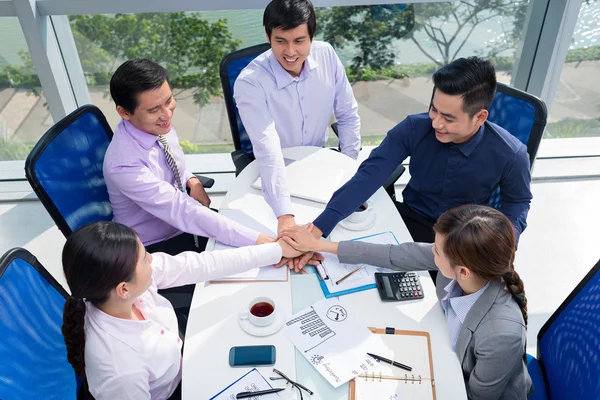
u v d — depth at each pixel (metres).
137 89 1.58
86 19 2.59
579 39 2.76
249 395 1.12
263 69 2.05
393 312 1.32
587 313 1.21
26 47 2.61
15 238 2.69
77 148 1.74
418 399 1.11
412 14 2.65
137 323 1.17
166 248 1.89
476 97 1.47
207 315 1.31
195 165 3.11
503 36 2.79
